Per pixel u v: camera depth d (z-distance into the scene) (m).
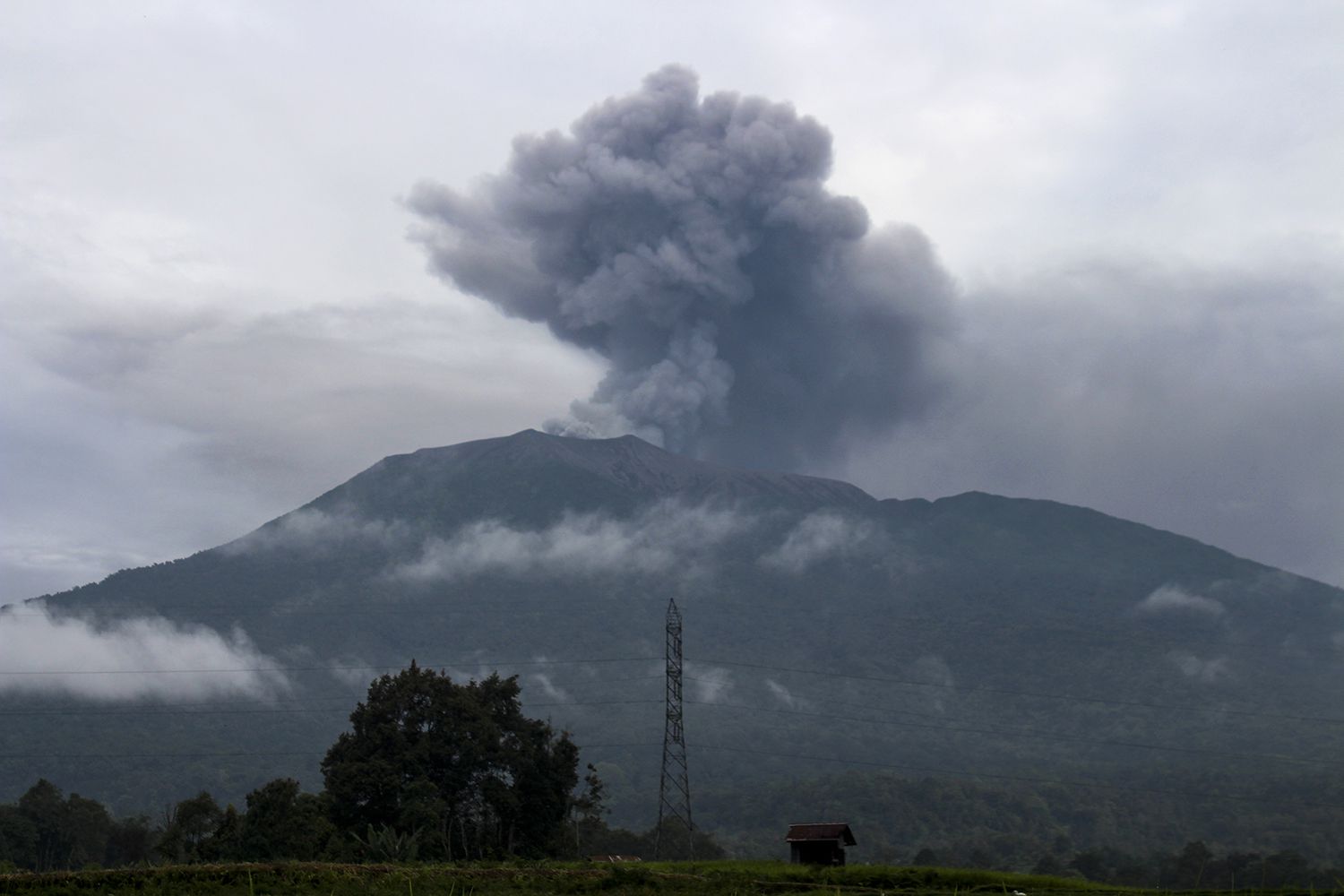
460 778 74.88
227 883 42.88
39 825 94.12
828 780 173.25
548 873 47.72
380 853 63.59
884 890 48.50
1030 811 153.62
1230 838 134.00
